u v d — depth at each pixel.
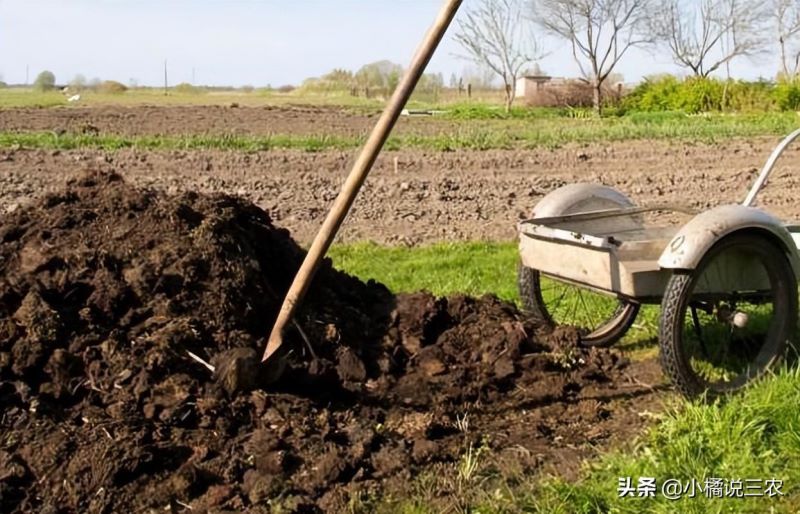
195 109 30.27
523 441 4.57
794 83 38.16
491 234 10.35
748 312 6.20
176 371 4.55
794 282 5.10
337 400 4.82
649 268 4.95
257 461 4.14
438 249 9.30
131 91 61.19
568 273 5.26
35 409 4.22
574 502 3.94
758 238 4.93
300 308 5.30
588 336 5.94
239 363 4.48
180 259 5.00
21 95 49.28
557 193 5.91
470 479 4.15
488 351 5.49
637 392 5.24
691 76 40.53
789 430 4.46
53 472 3.92
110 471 3.91
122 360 4.50
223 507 3.88
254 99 46.34
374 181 13.73
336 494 3.99
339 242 9.78
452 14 3.89
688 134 21.78
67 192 5.51
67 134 19.11
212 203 5.56
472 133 21.16
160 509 3.86
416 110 36.44
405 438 4.50
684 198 12.95
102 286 4.82
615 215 5.77
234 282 5.04
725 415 4.53
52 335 4.48
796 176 15.12
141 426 4.20
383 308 5.84
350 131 22.34
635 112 36.25
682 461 4.25
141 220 5.25
